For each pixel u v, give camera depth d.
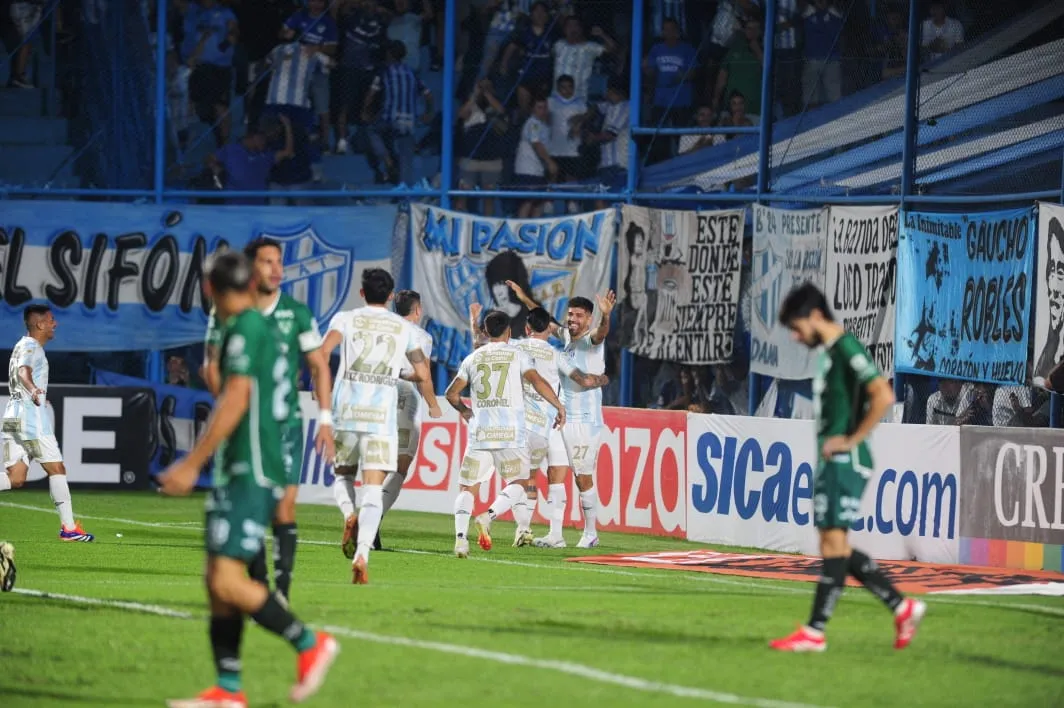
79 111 71.50
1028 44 56.59
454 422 59.38
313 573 38.38
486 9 68.06
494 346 43.72
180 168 70.25
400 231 66.88
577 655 25.66
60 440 63.88
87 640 26.64
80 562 40.06
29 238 67.12
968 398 53.81
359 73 69.62
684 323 61.56
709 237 61.09
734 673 24.31
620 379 63.22
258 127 70.12
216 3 70.44
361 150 69.69
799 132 62.19
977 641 28.28
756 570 41.41
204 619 29.08
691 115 65.00
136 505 60.12
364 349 35.56
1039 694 23.36
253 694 22.28
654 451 52.62
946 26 58.31
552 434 47.94
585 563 42.84
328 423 30.06
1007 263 50.59
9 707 21.41
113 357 70.81
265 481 21.14
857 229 56.69
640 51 64.50
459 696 22.08
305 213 66.44
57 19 71.81
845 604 33.53
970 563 43.78
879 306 55.69
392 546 46.59
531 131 67.31
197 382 69.31
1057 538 41.81
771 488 48.25
